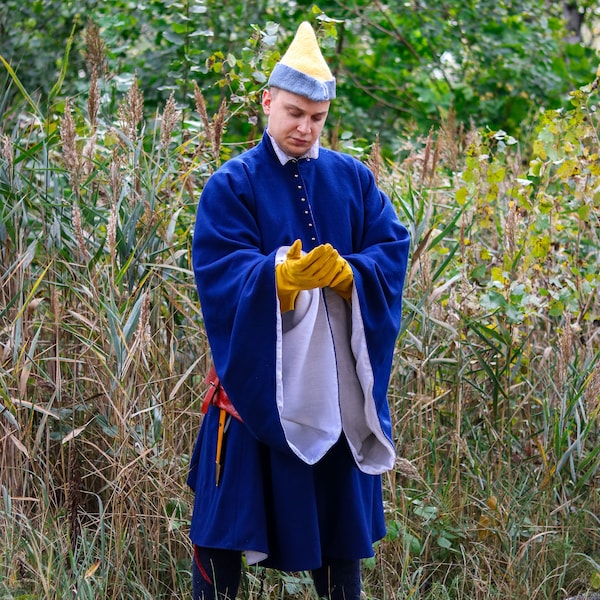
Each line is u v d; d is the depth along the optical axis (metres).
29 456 3.95
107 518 4.22
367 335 3.30
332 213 3.46
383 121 9.78
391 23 9.62
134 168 4.54
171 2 7.52
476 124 9.62
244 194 3.35
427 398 4.71
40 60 8.31
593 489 4.71
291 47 3.36
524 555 4.30
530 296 4.82
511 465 4.86
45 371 4.53
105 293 4.13
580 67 10.54
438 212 5.74
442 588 4.13
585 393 4.65
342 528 3.43
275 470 3.33
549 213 5.22
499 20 9.88
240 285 3.19
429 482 4.57
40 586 3.69
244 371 3.19
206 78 7.79
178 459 4.25
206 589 3.52
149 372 4.27
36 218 4.53
